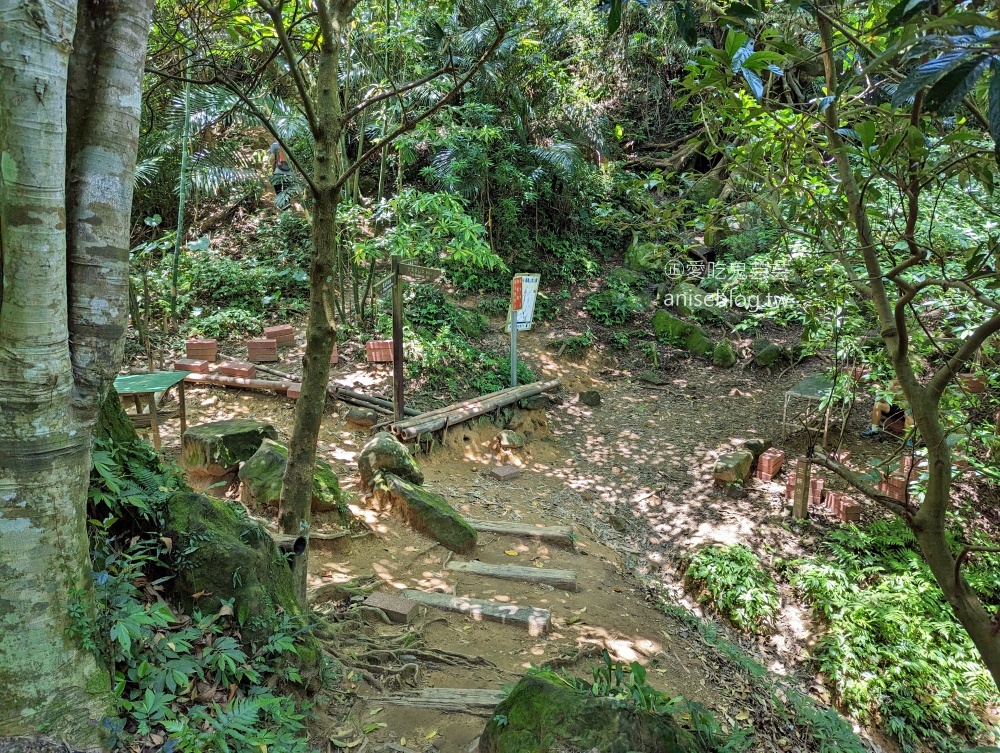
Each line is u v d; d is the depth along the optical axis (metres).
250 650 2.66
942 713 4.62
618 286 10.93
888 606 5.20
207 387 7.09
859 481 2.40
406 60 8.55
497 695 3.19
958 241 4.43
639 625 4.59
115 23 1.80
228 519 2.99
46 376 1.73
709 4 2.44
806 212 2.96
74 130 1.79
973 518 6.05
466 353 8.48
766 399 8.93
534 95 10.70
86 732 1.92
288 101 7.52
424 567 4.71
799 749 3.83
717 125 2.88
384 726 2.87
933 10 1.75
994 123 1.22
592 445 7.87
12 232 1.63
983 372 4.72
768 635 5.17
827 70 2.26
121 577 2.35
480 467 6.97
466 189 9.94
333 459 6.02
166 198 10.37
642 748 2.39
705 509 6.58
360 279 9.30
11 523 1.77
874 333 6.09
